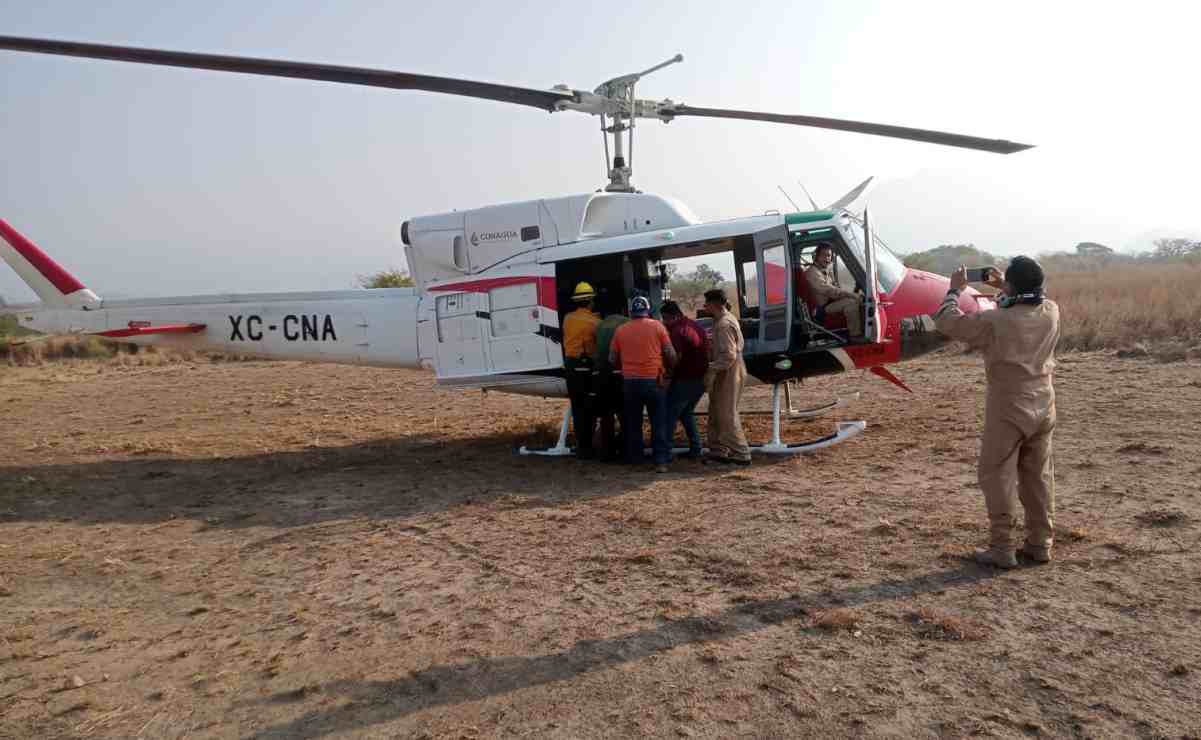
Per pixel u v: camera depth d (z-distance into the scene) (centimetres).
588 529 612
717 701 343
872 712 327
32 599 520
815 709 332
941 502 615
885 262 842
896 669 361
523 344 878
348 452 1002
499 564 544
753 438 916
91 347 2531
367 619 462
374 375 1884
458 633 433
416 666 396
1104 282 2177
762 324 829
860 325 809
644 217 880
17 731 351
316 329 1011
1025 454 470
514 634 427
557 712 343
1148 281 2061
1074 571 459
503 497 726
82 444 1098
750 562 512
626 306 885
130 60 656
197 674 400
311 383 1781
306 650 423
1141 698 325
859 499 640
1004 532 466
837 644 389
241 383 1816
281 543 625
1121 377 1110
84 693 384
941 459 757
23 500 792
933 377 1284
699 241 828
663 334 786
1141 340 1380
